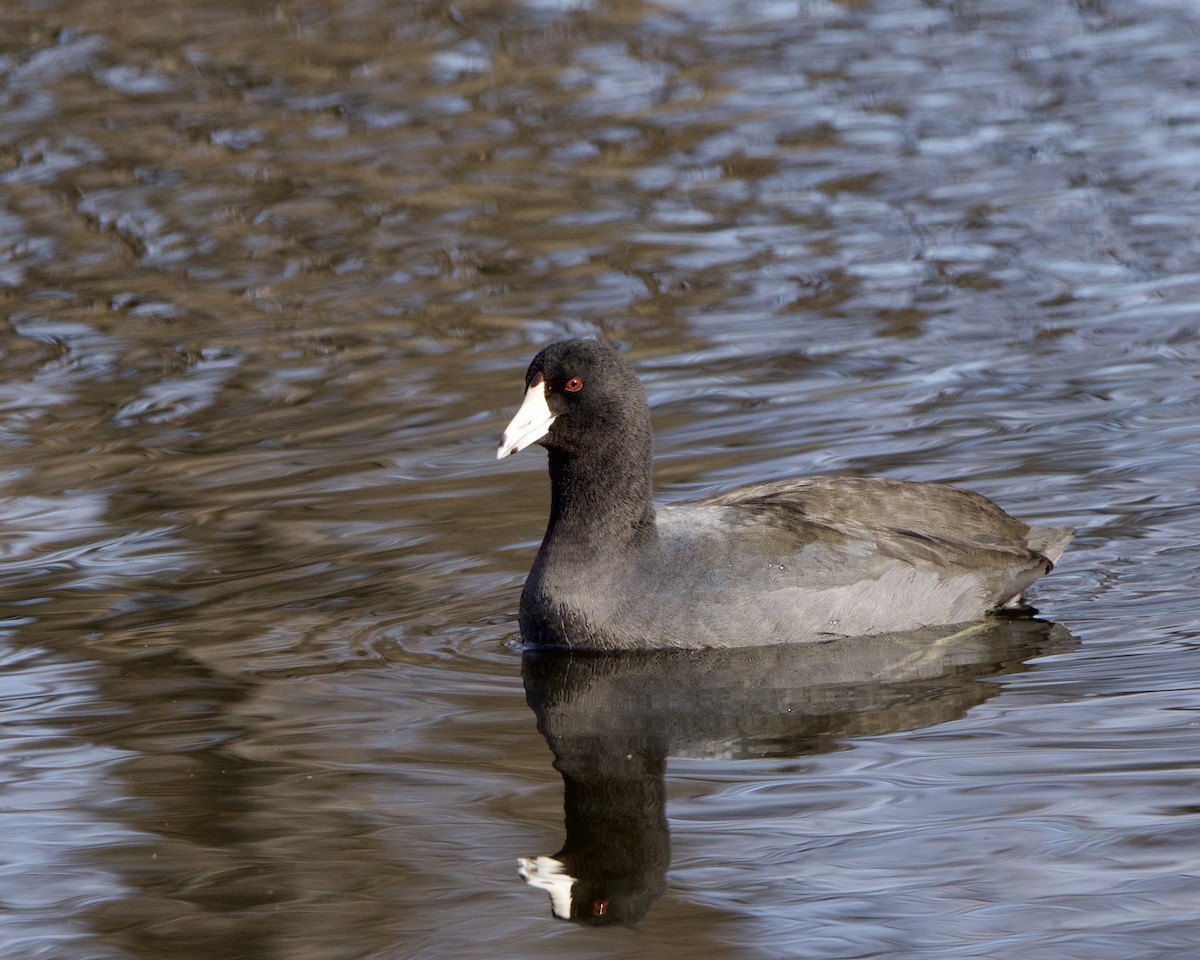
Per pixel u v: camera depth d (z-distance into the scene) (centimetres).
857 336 1941
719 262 2214
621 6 3338
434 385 1839
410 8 3256
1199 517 1421
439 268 2217
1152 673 1145
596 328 2000
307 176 2541
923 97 2872
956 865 880
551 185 2509
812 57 3073
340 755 1062
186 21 3189
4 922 870
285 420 1756
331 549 1434
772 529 1265
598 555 1245
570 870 902
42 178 2544
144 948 838
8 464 1666
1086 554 1369
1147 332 1906
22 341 2016
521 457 1645
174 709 1140
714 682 1173
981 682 1151
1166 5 3372
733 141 2678
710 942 818
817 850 905
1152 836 898
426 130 2720
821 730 1079
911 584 1258
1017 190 2450
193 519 1507
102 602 1338
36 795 1015
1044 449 1583
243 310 2094
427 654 1238
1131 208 2358
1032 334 1920
